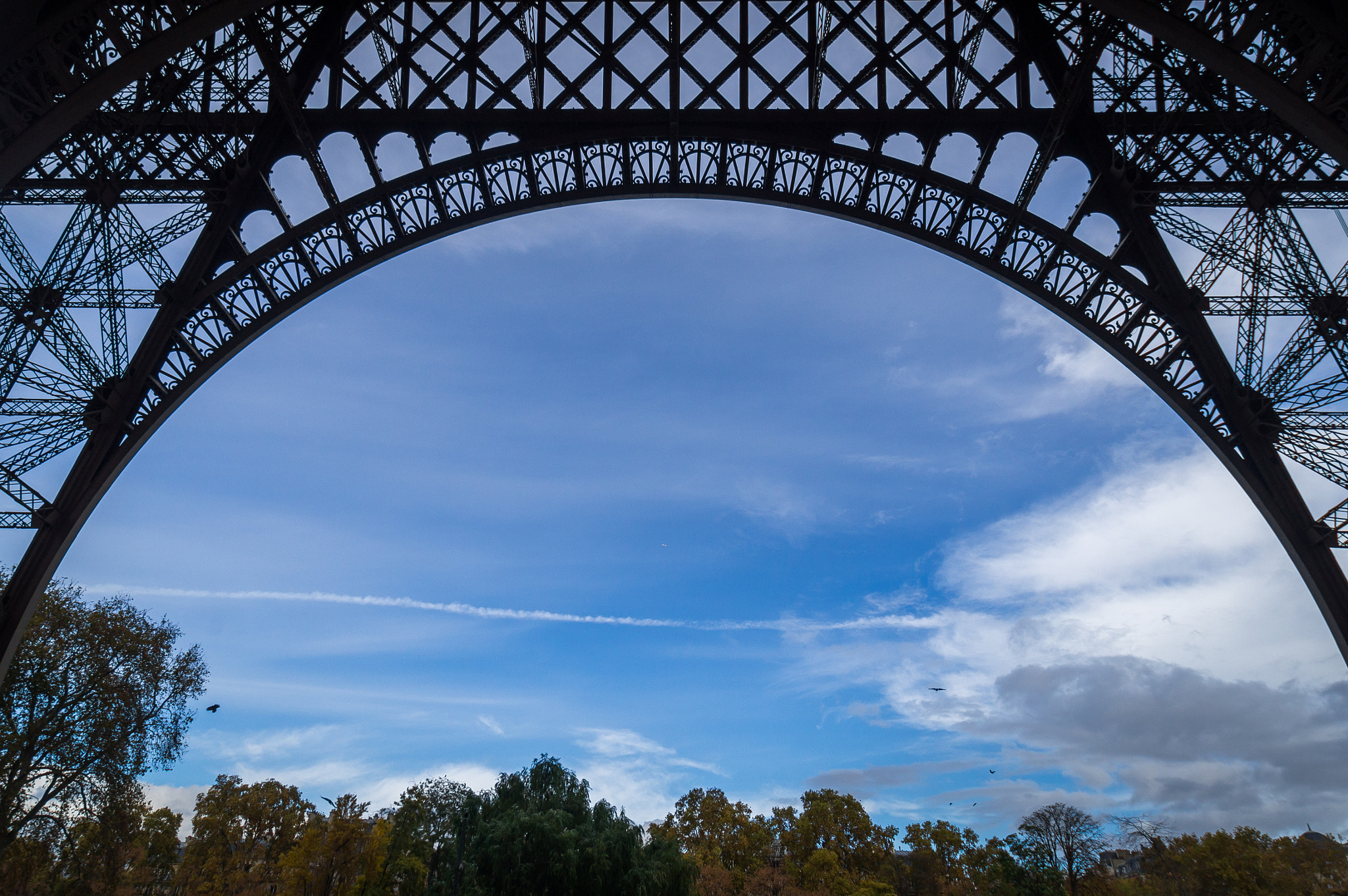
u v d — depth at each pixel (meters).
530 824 55.81
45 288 34.53
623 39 42.91
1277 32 28.70
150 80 36.47
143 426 35.84
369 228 40.59
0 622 32.09
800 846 126.81
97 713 55.84
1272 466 36.09
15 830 53.75
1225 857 112.31
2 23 23.75
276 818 117.94
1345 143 26.17
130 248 37.25
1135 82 38.72
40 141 25.34
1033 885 96.38
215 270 39.50
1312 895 112.94
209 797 118.19
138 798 58.72
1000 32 41.62
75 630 56.94
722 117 41.75
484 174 41.38
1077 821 100.12
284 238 39.28
